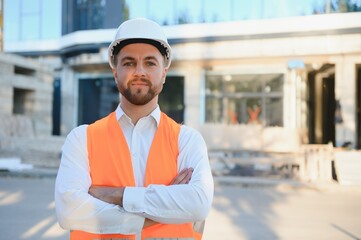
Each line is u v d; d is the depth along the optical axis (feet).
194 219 5.98
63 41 69.77
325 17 54.85
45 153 52.54
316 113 63.72
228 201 31.04
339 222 24.17
